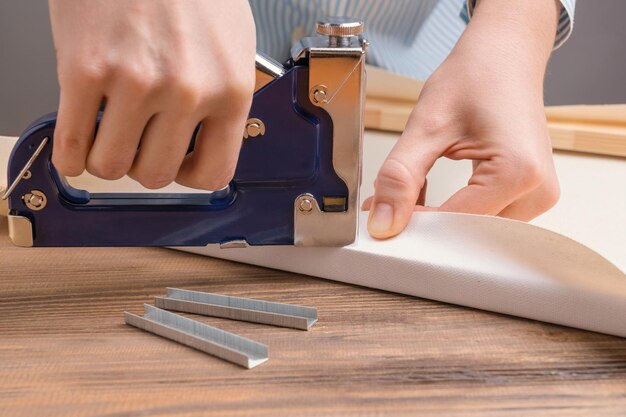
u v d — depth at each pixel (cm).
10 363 51
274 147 62
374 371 51
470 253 61
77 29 45
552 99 155
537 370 51
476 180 70
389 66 119
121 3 45
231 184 63
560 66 152
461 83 72
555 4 81
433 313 60
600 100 154
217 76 48
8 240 72
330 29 60
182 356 52
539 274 58
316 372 50
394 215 65
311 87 60
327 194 64
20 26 142
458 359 52
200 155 53
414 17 116
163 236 64
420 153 69
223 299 60
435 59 118
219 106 49
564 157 101
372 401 47
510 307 59
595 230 76
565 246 57
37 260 68
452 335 56
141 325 56
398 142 71
